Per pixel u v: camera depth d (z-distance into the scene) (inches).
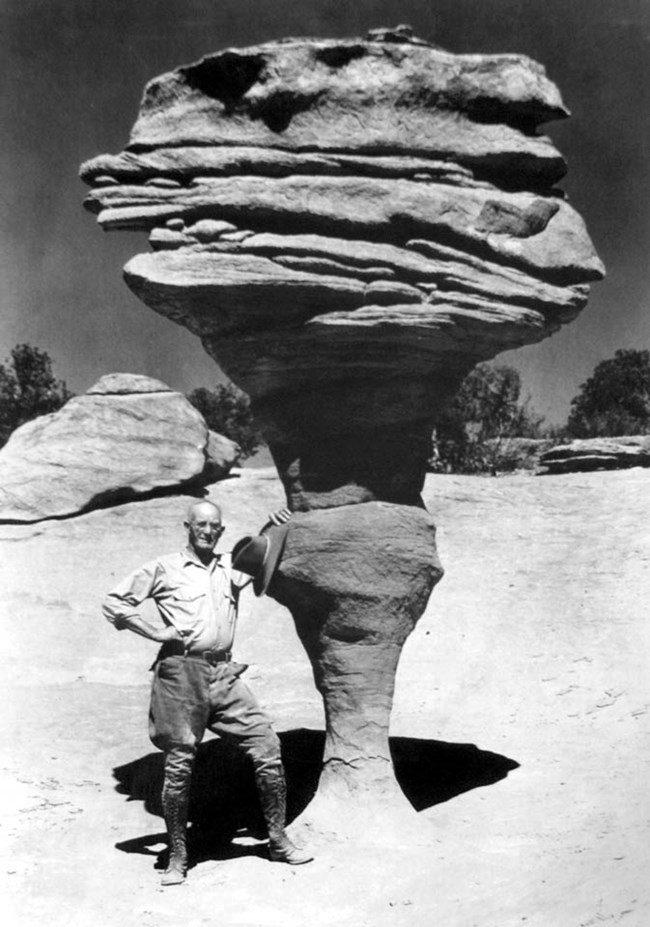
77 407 663.1
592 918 206.8
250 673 435.5
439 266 258.8
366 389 270.2
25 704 390.0
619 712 343.0
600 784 286.8
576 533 561.3
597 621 442.0
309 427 274.2
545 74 275.4
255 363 273.1
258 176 257.0
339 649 275.1
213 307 261.9
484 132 268.1
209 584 258.7
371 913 232.1
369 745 274.1
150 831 283.0
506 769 309.0
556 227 277.6
